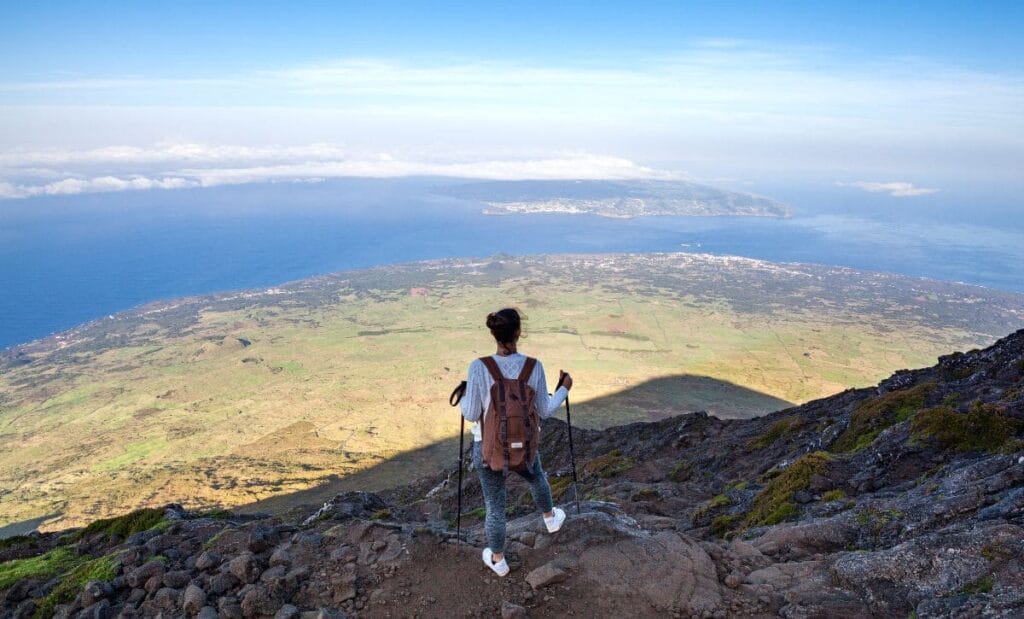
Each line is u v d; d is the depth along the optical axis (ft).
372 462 522.47
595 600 17.24
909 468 34.19
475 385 17.12
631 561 18.84
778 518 33.27
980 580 16.40
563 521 20.21
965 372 56.75
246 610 17.57
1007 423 34.19
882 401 52.13
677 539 20.42
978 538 17.78
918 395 50.16
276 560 19.72
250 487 472.03
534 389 17.12
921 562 17.78
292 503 426.92
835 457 38.88
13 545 35.42
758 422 82.94
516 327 17.08
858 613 16.63
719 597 17.61
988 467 24.21
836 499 33.14
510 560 18.97
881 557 18.42
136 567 22.18
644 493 50.37
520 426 16.78
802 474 37.47
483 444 17.08
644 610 16.89
